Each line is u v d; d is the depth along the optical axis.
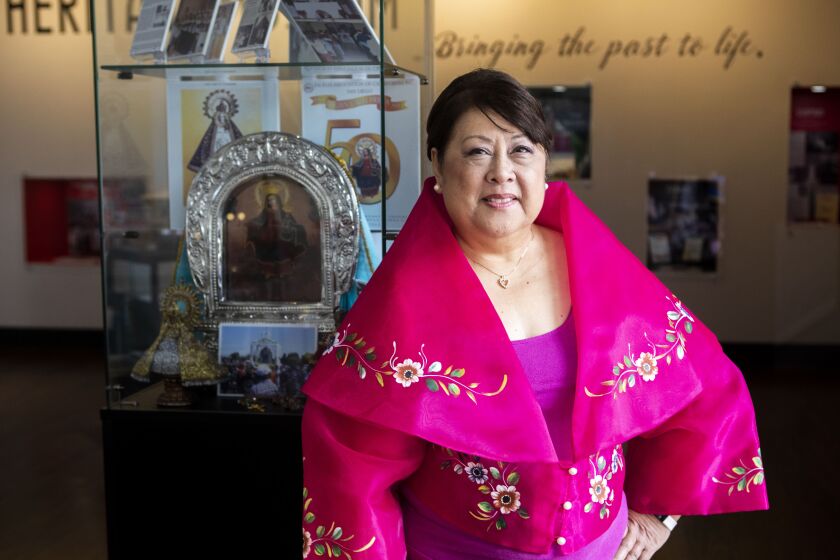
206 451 2.13
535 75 8.07
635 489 1.77
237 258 2.21
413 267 1.63
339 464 1.58
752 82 7.95
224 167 2.20
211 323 2.22
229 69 2.15
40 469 4.97
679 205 8.13
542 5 7.99
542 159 1.60
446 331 1.58
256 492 2.12
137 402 2.21
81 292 8.93
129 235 2.30
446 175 1.60
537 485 1.57
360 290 2.18
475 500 1.60
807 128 8.04
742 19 7.89
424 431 1.52
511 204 1.57
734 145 8.03
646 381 1.62
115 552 2.18
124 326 2.29
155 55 2.19
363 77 2.14
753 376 7.59
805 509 4.40
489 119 1.55
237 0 2.16
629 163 8.11
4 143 8.81
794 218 8.12
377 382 1.56
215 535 2.15
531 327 1.64
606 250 1.69
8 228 8.91
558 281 1.69
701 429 1.69
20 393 6.91
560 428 1.60
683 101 8.02
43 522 4.16
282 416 2.10
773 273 8.16
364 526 1.56
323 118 2.18
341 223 2.16
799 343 8.19
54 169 8.80
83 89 8.69
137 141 2.29
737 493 1.70
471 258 1.69
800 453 5.35
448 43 8.10
